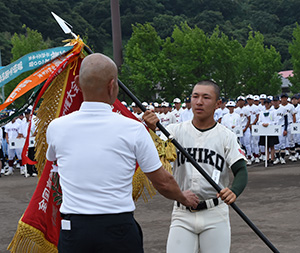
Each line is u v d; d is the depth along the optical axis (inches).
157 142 126.4
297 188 362.9
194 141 131.6
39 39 1599.4
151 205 324.8
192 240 128.9
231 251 211.2
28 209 123.0
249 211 291.3
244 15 4005.9
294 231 239.6
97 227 91.7
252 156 581.0
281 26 4074.8
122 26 3577.8
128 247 93.0
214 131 131.3
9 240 249.0
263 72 1443.2
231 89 1343.5
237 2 4008.4
